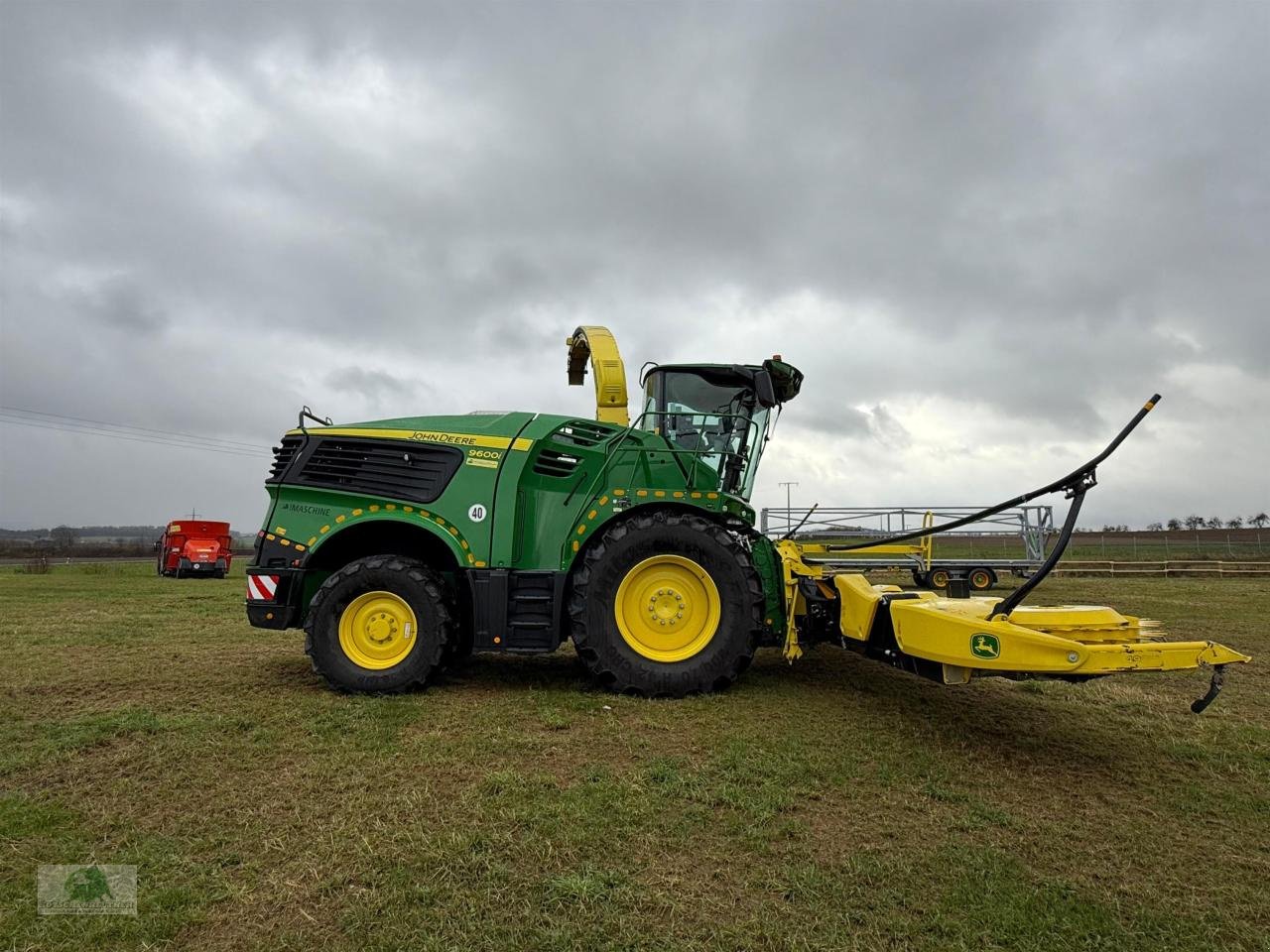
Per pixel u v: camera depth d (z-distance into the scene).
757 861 2.42
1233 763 3.47
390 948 1.93
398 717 3.95
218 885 2.22
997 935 2.04
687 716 4.04
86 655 5.82
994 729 3.93
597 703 4.27
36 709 4.12
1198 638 7.43
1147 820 2.82
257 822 2.64
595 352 5.87
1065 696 4.70
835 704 4.37
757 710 4.19
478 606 4.57
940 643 3.62
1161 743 3.76
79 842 2.49
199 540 20.77
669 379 5.75
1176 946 2.02
